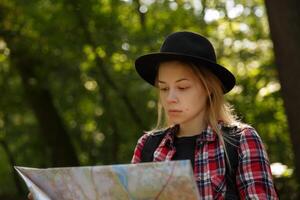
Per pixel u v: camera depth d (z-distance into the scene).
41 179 2.37
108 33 10.20
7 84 12.18
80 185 2.31
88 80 11.49
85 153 13.19
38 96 11.48
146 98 11.42
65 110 12.38
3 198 11.64
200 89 2.58
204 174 2.51
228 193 2.46
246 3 10.67
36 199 2.35
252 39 10.59
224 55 10.61
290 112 6.28
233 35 10.68
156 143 2.73
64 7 10.16
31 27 10.29
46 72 11.04
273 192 2.44
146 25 10.45
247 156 2.47
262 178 2.44
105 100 11.67
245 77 9.98
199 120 2.65
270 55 10.00
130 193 2.22
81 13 10.20
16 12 10.23
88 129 13.13
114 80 11.08
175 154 2.63
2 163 15.95
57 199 2.37
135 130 12.20
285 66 6.24
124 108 12.02
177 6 10.62
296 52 6.19
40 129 11.96
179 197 2.16
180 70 2.54
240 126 2.59
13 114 13.09
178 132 2.70
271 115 9.79
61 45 10.40
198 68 2.56
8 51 10.70
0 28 10.31
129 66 10.66
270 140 9.87
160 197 2.19
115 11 10.32
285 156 9.70
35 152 13.51
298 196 7.22
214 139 2.56
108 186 2.26
